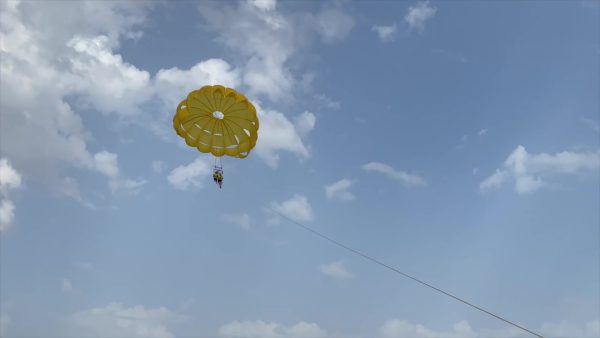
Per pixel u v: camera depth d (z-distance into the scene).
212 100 63.97
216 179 67.56
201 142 65.94
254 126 64.75
